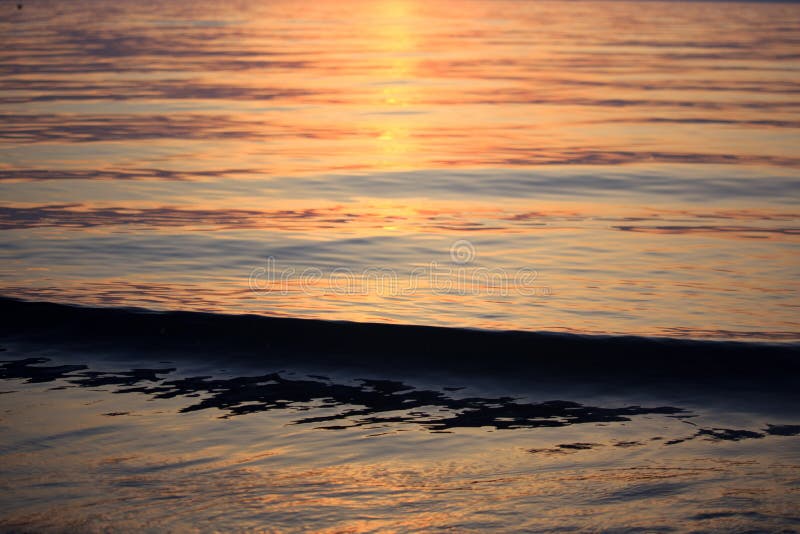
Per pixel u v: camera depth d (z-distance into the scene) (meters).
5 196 17.59
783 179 19.41
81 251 13.84
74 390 8.30
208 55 51.41
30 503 6.20
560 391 8.39
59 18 83.69
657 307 11.34
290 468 6.72
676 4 142.38
